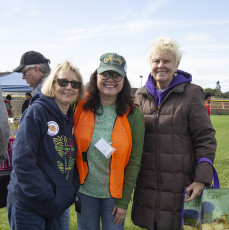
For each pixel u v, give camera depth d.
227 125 16.53
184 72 2.06
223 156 7.00
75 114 1.98
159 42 1.95
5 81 9.01
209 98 7.63
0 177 2.26
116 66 1.88
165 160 1.94
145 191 2.04
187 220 1.88
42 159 1.61
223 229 1.88
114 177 1.89
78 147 1.88
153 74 2.02
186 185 1.93
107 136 1.91
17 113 17.92
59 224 1.89
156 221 1.97
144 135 2.04
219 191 1.86
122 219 1.94
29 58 2.37
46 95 1.72
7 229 3.11
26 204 1.59
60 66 1.75
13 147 1.58
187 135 1.96
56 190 1.62
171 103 1.95
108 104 2.01
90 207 1.95
